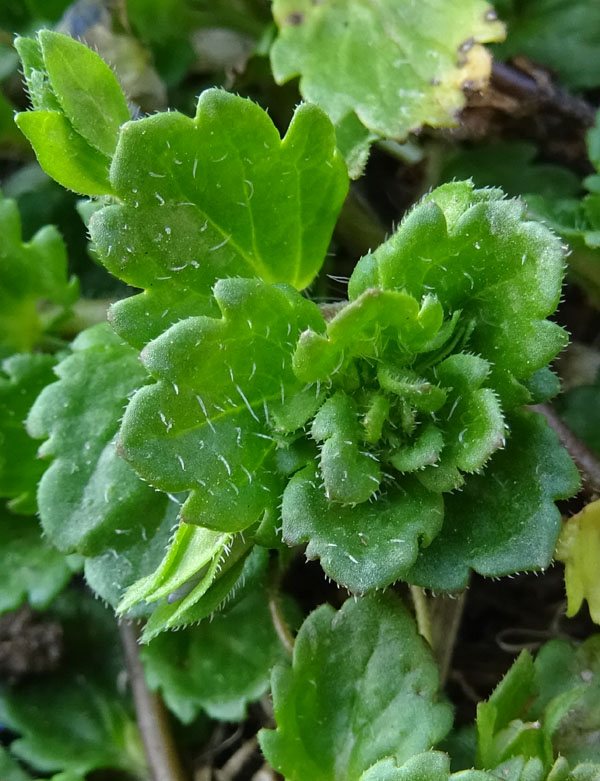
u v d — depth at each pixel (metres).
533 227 0.05
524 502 0.05
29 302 0.08
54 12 0.09
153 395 0.05
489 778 0.05
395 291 0.05
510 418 0.06
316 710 0.06
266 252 0.06
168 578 0.05
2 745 0.08
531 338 0.05
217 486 0.05
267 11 0.09
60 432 0.07
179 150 0.05
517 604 0.08
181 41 0.09
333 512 0.05
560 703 0.06
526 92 0.08
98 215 0.05
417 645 0.06
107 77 0.06
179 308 0.06
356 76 0.07
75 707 0.08
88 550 0.06
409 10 0.08
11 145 0.09
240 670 0.07
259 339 0.05
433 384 0.05
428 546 0.05
